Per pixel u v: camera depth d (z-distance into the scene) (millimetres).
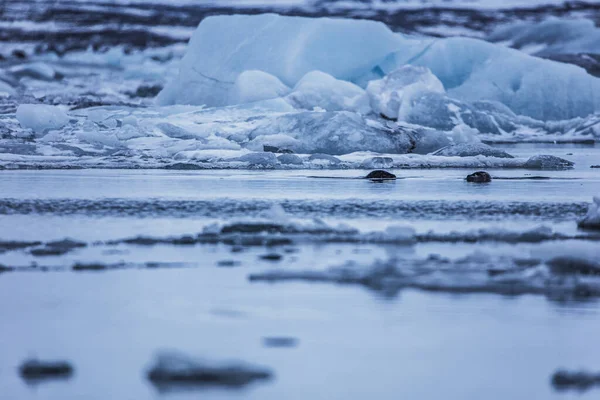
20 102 112562
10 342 24156
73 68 167875
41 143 81625
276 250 35500
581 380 21688
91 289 29359
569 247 32906
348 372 21938
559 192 55781
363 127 85375
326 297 28000
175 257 34125
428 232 39156
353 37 119688
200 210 46531
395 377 21688
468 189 57375
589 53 147500
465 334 24562
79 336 24578
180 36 197375
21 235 38938
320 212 45969
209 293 28625
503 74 125125
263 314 26375
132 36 196500
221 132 86750
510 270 31141
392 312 26500
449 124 106625
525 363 22719
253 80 107812
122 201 49875
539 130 118000
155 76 157875
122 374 21734
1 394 20719
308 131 84812
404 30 174375
